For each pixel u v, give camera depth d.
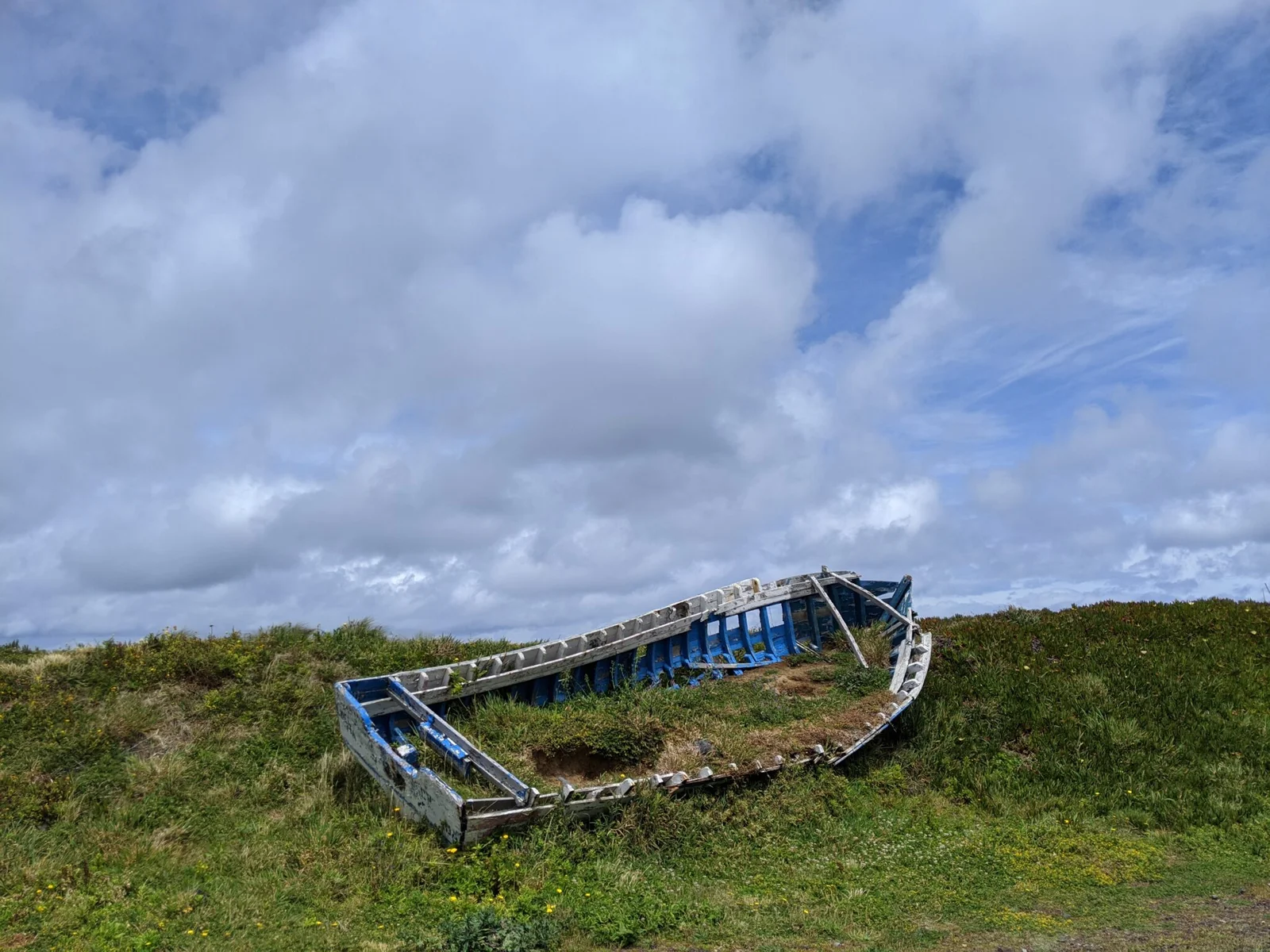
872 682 16.47
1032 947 8.68
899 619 18.59
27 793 11.63
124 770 12.41
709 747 13.31
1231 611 20.36
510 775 11.20
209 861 10.22
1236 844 11.96
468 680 14.52
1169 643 18.61
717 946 8.62
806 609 20.16
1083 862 11.25
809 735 14.06
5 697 13.87
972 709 16.19
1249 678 16.97
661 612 17.62
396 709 13.40
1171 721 15.48
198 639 16.00
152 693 14.28
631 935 8.62
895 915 9.63
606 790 11.59
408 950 8.08
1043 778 14.27
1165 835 12.43
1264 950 8.38
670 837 11.43
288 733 13.62
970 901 10.04
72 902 8.88
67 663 14.92
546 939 8.30
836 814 12.80
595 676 16.55
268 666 15.37
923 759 14.76
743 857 11.38
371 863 10.02
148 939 8.05
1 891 9.19
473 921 8.28
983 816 13.27
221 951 7.94
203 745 13.23
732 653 18.80
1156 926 9.20
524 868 10.09
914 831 12.51
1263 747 14.62
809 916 9.54
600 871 10.27
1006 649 18.55
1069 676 17.16
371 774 12.01
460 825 10.27
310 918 8.76
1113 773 14.12
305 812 11.61
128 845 10.53
